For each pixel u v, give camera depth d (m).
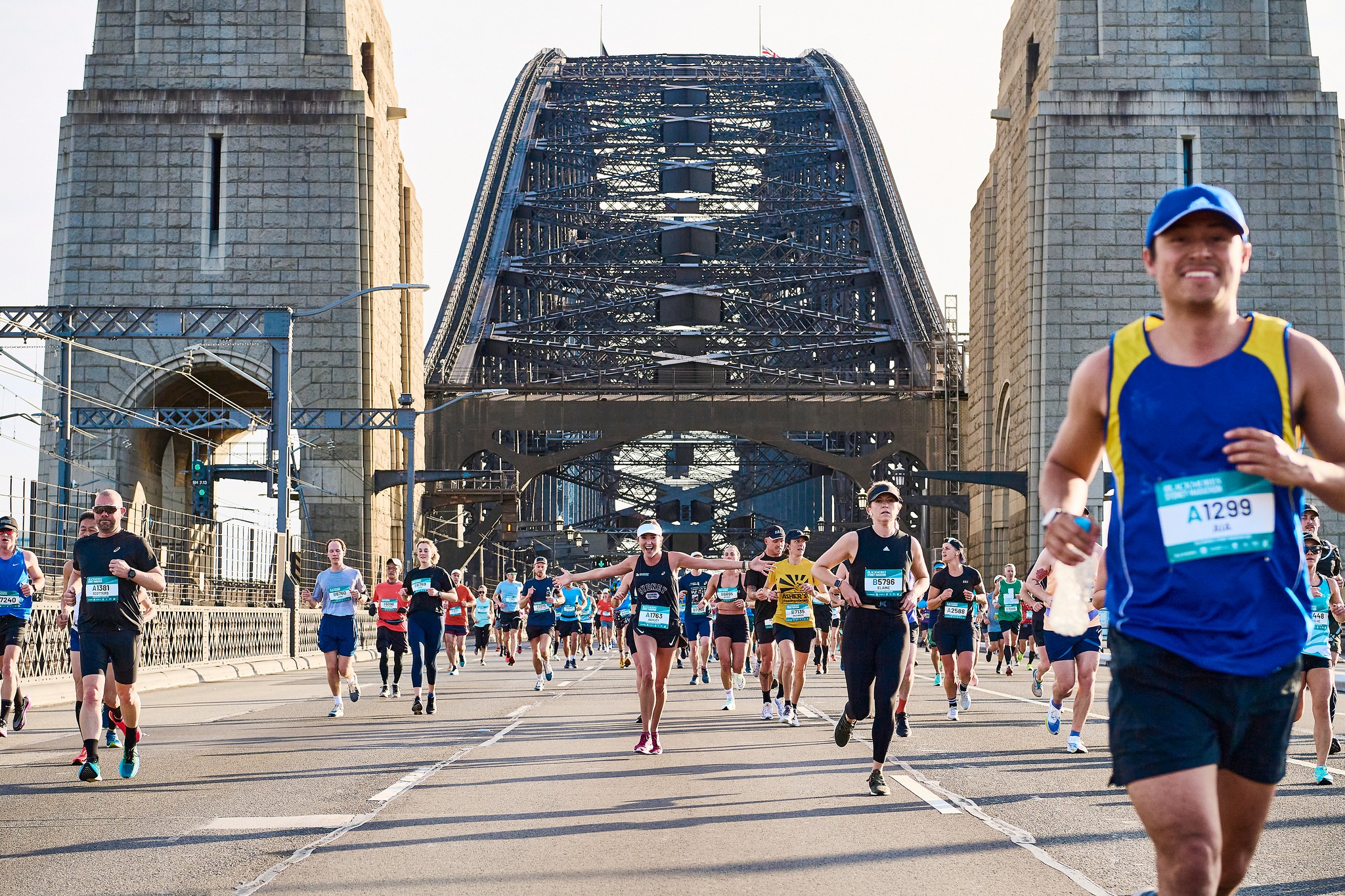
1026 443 135.12
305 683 57.50
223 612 63.78
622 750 28.62
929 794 21.50
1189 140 135.50
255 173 137.50
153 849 16.83
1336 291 132.88
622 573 28.12
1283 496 7.90
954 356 170.38
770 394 169.25
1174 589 7.90
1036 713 38.25
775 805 20.38
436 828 18.39
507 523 166.25
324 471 133.38
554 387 167.62
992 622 63.00
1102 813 19.36
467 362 176.88
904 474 182.75
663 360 189.88
